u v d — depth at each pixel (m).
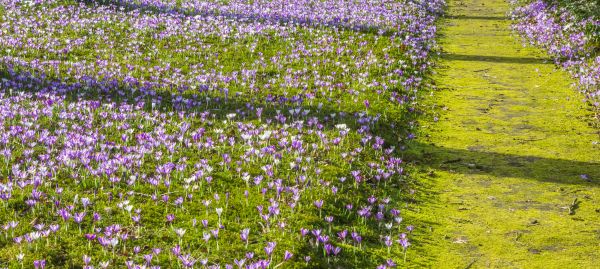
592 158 9.80
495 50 19.88
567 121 12.00
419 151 10.34
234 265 6.01
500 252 6.73
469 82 15.66
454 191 8.59
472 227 7.39
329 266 6.21
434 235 7.18
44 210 7.03
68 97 12.43
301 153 9.46
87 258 5.57
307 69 15.79
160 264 5.97
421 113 12.73
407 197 8.34
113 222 6.85
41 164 8.27
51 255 5.98
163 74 15.10
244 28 20.75
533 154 10.07
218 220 7.03
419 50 18.77
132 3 25.48
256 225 6.97
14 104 11.27
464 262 6.50
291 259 6.15
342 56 17.48
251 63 16.69
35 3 23.14
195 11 24.75
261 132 10.59
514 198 8.27
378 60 17.12
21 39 17.97
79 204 7.21
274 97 13.20
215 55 17.34
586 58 17.48
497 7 30.88
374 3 28.78
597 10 21.30
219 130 10.00
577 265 6.39
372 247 6.80
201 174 8.05
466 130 11.55
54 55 16.41
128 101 12.40
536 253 6.69
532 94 14.31
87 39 18.64
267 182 8.29
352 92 13.58
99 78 14.10
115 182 7.95
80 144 9.05
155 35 19.16
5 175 8.01
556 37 20.59
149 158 9.10
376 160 9.69
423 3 29.31
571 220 7.53
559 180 8.89
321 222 7.18
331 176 8.70
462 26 25.17
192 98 12.88
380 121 11.73
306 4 28.12
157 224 6.88
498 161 9.78
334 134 10.70
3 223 6.62
